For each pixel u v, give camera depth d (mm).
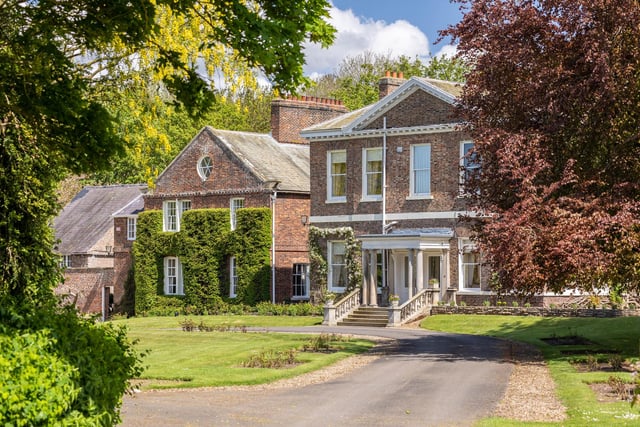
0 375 9320
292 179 53031
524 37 27953
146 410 18125
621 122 26578
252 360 26203
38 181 16438
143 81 19641
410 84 45125
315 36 13945
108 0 13156
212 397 20156
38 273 16766
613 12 25875
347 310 44438
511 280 26812
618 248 25266
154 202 56594
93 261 63125
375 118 46625
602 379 21688
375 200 46594
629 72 25922
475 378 23031
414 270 44688
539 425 16125
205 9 13656
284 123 56625
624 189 26406
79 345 10859
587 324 35500
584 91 26203
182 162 55500
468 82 29625
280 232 51594
